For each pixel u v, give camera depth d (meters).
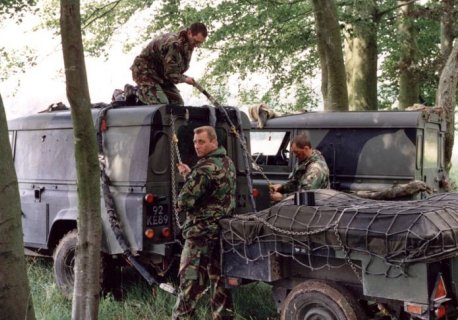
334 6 11.70
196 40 6.21
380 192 7.63
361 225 4.23
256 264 4.79
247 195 6.39
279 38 15.20
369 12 13.52
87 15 13.61
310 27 15.37
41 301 6.03
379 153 7.91
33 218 6.65
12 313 3.31
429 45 16.23
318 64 17.22
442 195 5.28
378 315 4.80
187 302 5.04
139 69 6.29
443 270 4.26
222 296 5.07
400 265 4.05
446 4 12.91
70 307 5.96
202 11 13.51
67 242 6.25
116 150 5.84
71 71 3.99
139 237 5.56
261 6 13.98
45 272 7.15
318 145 8.30
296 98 18.23
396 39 15.02
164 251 5.53
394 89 18.02
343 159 8.14
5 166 3.26
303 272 4.76
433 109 8.12
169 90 6.44
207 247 5.01
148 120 5.65
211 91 16.69
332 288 4.43
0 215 3.26
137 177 5.66
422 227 4.02
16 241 3.31
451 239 4.07
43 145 6.65
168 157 5.78
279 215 4.65
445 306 4.20
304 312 4.60
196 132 5.07
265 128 8.71
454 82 10.97
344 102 11.73
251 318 5.38
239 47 15.11
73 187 6.30
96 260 4.24
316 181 5.99
